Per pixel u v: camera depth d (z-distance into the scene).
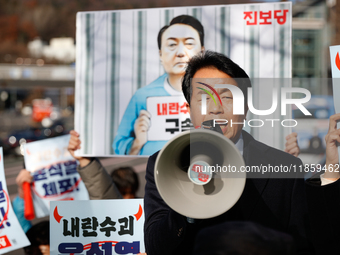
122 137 2.88
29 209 3.03
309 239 1.78
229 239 1.02
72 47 59.38
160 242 1.60
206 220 1.68
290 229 1.78
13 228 2.63
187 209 1.38
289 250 1.04
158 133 2.83
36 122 41.12
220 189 1.45
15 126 37.06
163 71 2.83
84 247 2.21
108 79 2.90
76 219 2.21
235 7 2.74
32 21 64.81
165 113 2.82
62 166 3.15
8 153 17.23
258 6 2.71
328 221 1.85
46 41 65.25
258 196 1.80
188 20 2.79
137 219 2.21
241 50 2.74
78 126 2.93
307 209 1.81
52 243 2.21
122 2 55.44
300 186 1.82
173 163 1.50
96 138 2.91
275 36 2.71
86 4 65.06
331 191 1.84
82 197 3.15
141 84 2.86
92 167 2.97
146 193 1.99
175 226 1.53
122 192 3.71
